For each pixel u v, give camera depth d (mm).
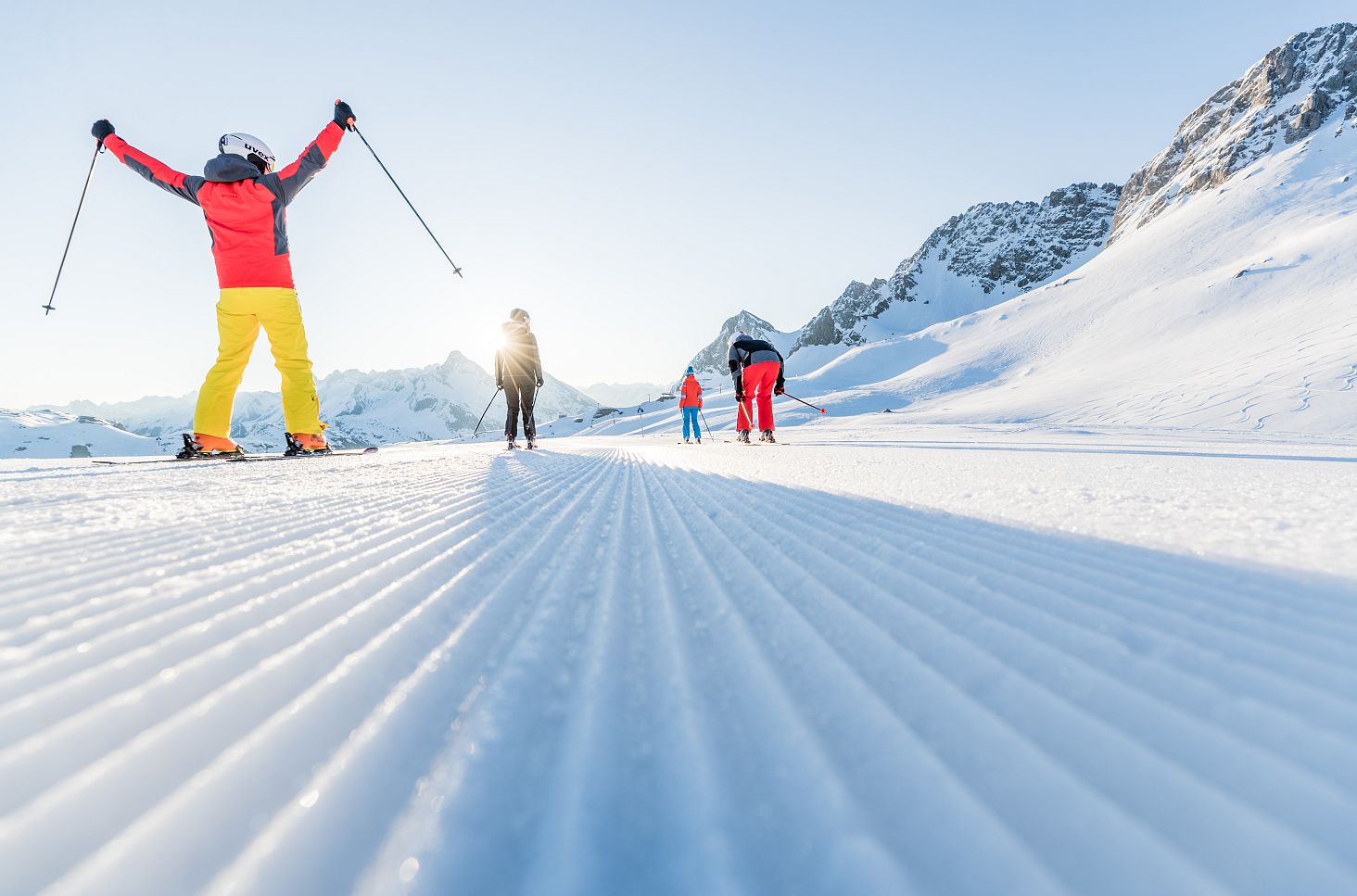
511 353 8359
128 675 714
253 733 583
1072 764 503
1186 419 32062
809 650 812
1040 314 96938
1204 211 103562
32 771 497
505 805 480
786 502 2289
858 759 531
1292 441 9953
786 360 179125
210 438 5500
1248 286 64875
